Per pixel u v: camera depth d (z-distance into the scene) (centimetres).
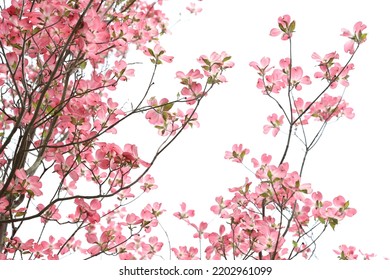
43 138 315
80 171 320
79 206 306
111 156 302
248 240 331
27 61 308
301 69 326
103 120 310
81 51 294
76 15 294
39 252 327
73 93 301
